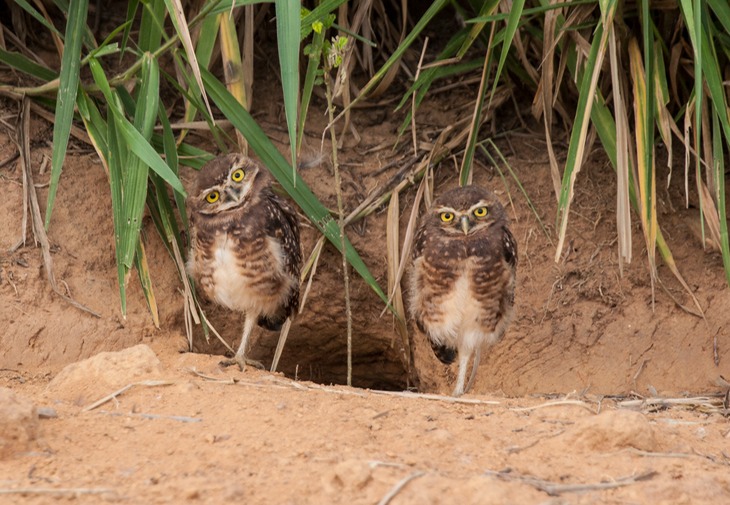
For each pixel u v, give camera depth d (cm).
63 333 1074
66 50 999
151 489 634
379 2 1345
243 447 714
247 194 1050
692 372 1142
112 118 1026
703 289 1184
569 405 848
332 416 792
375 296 1278
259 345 1303
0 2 1273
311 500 624
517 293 1216
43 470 665
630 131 1194
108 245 1149
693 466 710
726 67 1166
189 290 1109
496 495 623
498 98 1299
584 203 1252
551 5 1070
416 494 627
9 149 1156
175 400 825
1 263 1084
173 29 1259
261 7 1327
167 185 1203
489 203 1038
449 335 1059
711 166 1113
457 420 800
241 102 1179
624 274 1205
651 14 1155
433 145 1278
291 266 1095
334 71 1285
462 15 1244
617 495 657
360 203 1262
